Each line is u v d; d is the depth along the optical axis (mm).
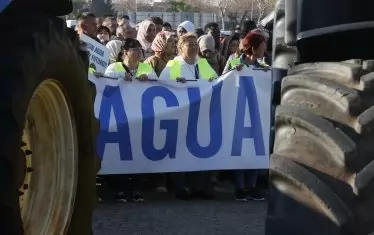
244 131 7375
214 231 5922
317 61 2756
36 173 3139
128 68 7262
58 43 2908
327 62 2611
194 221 6277
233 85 7375
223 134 7332
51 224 3105
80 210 3246
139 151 7102
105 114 7016
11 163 2496
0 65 2584
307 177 2350
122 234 5816
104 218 6352
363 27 2467
